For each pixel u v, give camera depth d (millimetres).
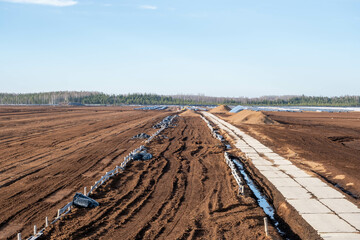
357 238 15516
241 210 19234
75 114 105750
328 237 15633
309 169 29422
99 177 25922
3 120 76688
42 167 29109
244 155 35688
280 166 30500
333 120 90188
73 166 29578
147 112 126062
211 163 32125
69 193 21812
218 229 16516
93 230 16125
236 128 63531
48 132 54875
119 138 48281
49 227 16125
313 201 20609
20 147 39406
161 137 49562
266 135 51781
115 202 20250
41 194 21516
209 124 68125
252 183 25375
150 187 23797
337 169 28875
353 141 50031
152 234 15852
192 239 15391
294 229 17281
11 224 16719
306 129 63188
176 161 32719
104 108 161250
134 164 30594
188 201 20844
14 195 21281
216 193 22516
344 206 19750
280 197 21531
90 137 49031
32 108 145875
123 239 15211
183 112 126375
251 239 15500
